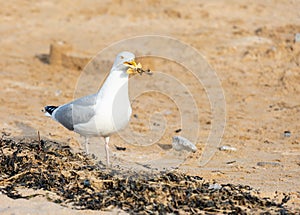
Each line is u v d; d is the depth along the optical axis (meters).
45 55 22.66
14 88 18.66
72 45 23.31
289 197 10.27
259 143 14.40
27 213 9.18
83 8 28.97
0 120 15.12
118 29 25.89
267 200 10.19
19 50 23.28
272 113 16.98
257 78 20.08
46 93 18.27
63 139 13.41
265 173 11.98
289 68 20.72
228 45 23.11
